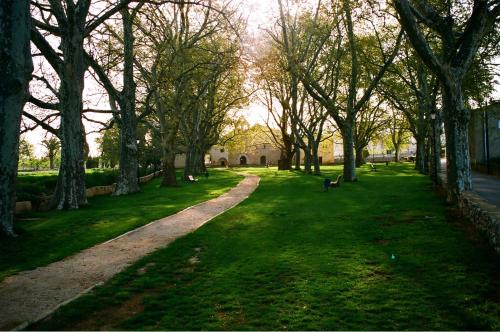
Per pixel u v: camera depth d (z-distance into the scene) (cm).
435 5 1781
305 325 529
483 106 2581
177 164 9912
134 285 730
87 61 2219
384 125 6112
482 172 2984
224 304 620
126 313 604
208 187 3095
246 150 9662
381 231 1112
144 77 3041
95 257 964
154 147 5722
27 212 1834
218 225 1341
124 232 1280
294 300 623
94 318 586
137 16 2645
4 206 1100
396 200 1789
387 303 596
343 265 798
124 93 2611
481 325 511
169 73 2702
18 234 1176
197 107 4062
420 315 549
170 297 663
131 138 2661
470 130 3778
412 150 11362
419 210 1441
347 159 3027
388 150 10862
